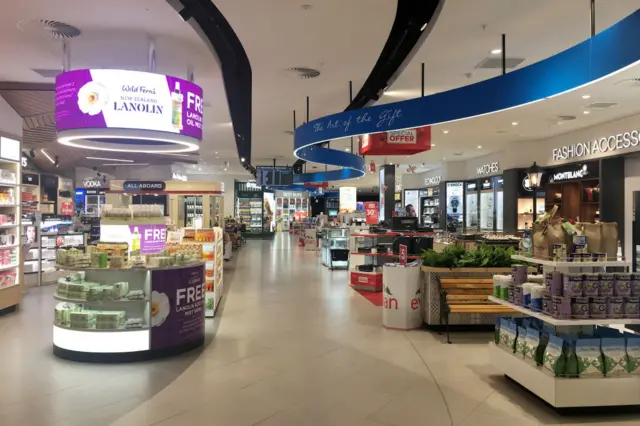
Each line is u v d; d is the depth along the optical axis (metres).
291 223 31.72
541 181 13.31
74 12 5.12
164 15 5.21
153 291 5.30
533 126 11.48
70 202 17.95
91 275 5.59
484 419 3.74
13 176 7.86
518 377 4.27
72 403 4.03
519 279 4.57
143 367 5.00
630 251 10.49
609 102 9.02
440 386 4.46
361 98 8.73
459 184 18.97
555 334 4.14
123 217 6.89
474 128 11.74
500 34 5.88
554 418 3.76
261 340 6.09
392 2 4.76
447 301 6.20
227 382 4.55
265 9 4.94
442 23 5.53
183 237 7.74
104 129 5.48
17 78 7.77
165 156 17.27
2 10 5.06
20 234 7.95
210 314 7.40
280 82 7.90
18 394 4.22
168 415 3.79
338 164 11.11
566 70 4.14
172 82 5.79
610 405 3.78
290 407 3.97
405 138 8.36
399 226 10.37
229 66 7.03
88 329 5.17
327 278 11.93
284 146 16.03
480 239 9.46
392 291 6.72
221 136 13.87
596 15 5.32
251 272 13.08
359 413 3.85
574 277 3.87
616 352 3.85
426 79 7.89
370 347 5.78
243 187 29.31
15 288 7.80
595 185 11.86
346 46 6.08
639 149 9.88
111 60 6.75
